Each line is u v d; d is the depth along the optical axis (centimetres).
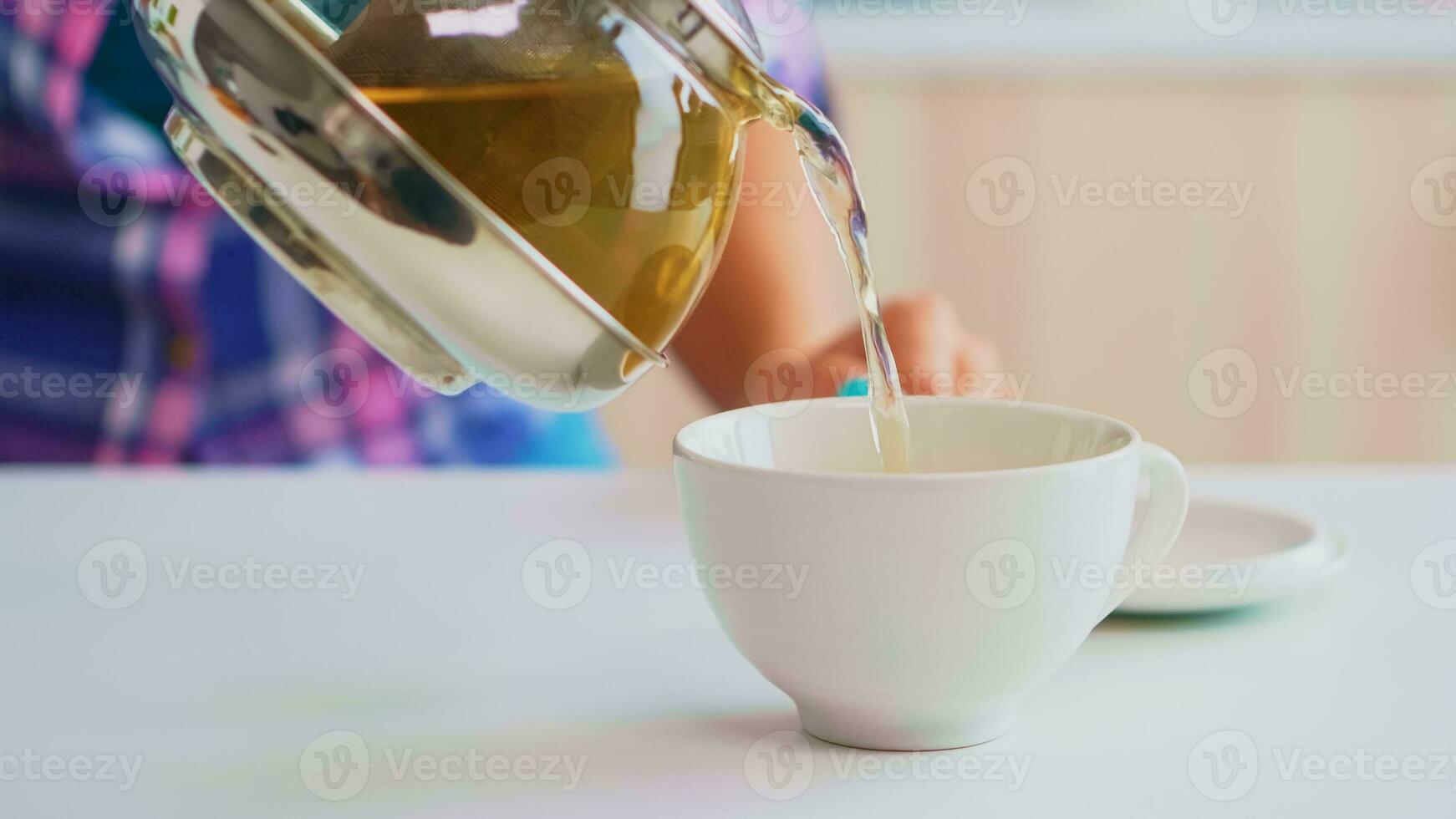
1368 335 190
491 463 118
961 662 62
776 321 109
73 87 110
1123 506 63
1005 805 61
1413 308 189
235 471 90
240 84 59
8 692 67
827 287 115
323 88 59
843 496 61
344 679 68
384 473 89
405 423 116
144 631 71
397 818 60
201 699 67
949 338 92
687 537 64
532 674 68
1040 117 182
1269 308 190
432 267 60
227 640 71
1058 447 67
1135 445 64
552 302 61
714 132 63
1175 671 68
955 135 182
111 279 112
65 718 65
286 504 84
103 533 80
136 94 112
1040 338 191
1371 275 188
